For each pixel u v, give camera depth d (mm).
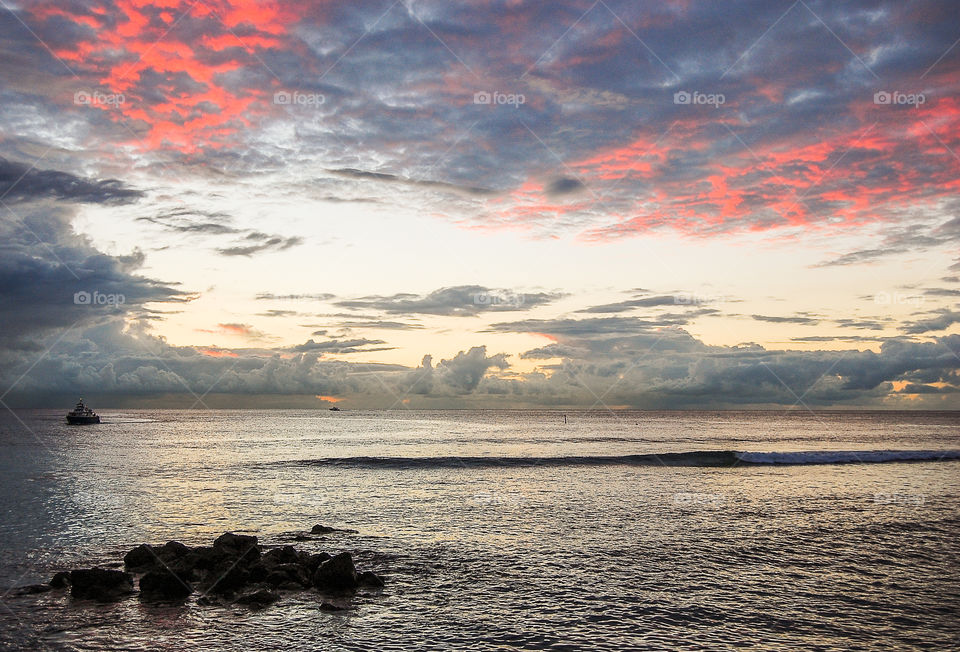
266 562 20078
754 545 24391
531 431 124750
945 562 22141
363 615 16625
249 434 109188
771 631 15773
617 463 55062
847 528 27562
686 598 18203
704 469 50656
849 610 17266
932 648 14789
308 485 41000
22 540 24453
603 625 16094
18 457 60750
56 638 14977
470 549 23531
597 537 25625
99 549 23141
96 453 66062
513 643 14922
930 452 61219
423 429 133875
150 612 16578
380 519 29281
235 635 15227
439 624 16062
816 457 58156
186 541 24500
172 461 56562
